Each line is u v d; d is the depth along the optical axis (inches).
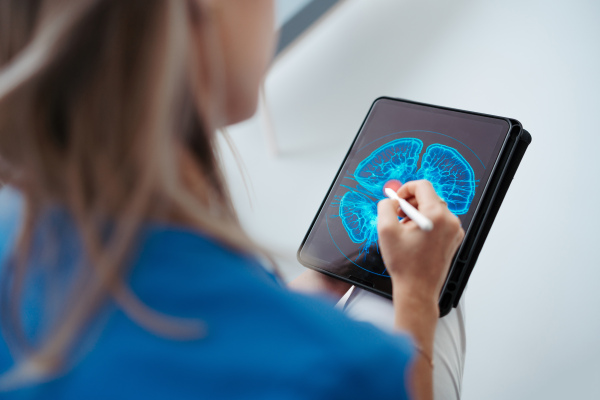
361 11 76.2
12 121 12.0
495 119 31.4
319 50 75.2
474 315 47.6
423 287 22.8
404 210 23.5
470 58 63.2
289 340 12.1
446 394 28.6
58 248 12.5
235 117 17.9
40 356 11.8
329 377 11.8
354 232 32.2
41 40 11.3
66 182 11.9
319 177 62.9
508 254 49.2
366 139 34.6
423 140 32.9
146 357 11.8
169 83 11.6
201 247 12.8
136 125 11.6
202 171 15.2
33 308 13.0
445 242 22.9
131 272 12.3
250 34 15.9
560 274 46.7
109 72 11.7
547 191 50.8
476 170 30.8
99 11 11.5
